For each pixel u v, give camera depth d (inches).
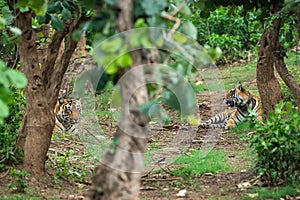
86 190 473.1
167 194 455.2
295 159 447.2
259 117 811.4
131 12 273.6
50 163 550.0
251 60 1316.4
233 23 1376.7
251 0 597.0
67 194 453.7
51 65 503.8
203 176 526.3
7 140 493.7
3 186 457.7
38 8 345.4
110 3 278.1
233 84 1095.0
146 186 485.7
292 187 439.8
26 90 489.4
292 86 642.2
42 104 489.4
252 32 1380.4
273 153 451.5
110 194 273.6
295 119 450.6
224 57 1316.4
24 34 474.9
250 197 427.2
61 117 779.4
